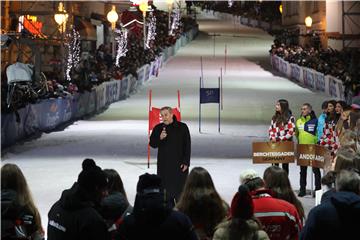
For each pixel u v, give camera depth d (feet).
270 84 126.93
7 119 56.49
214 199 17.54
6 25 81.66
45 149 56.29
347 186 15.40
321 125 36.37
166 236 14.43
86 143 60.03
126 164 48.29
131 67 117.39
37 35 78.23
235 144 60.03
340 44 137.18
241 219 15.40
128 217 14.71
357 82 87.92
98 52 115.03
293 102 98.58
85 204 15.79
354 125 34.71
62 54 88.22
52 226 15.98
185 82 128.57
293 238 17.61
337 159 18.95
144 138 63.82
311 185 37.63
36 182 40.50
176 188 30.66
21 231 17.10
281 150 34.71
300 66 129.08
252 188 18.13
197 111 88.84
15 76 60.80
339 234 15.05
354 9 134.62
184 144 30.83
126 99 105.91
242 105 95.14
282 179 19.19
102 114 87.45
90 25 121.60
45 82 71.77
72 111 79.36
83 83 85.97
